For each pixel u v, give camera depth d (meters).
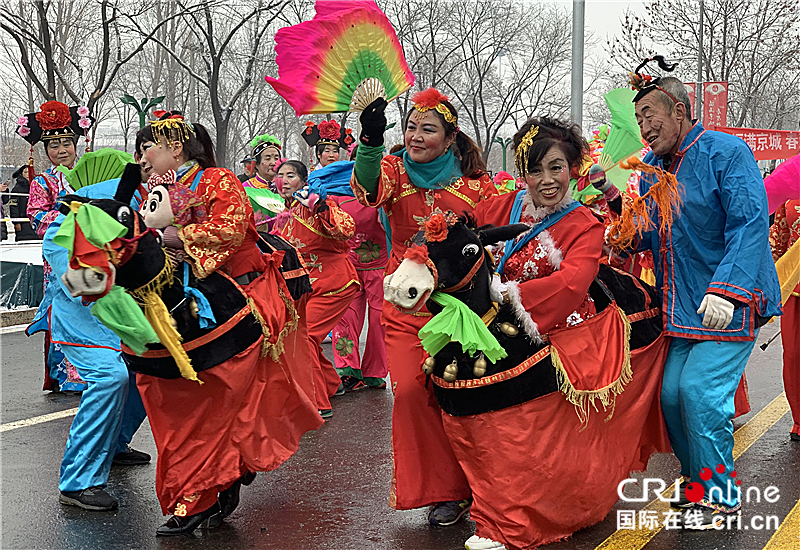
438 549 4.03
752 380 7.71
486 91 33.69
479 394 3.77
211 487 4.13
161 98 15.17
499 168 47.75
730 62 24.88
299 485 4.99
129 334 3.71
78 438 4.61
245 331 4.14
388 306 4.51
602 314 4.05
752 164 4.14
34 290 11.54
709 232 4.22
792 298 5.77
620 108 4.69
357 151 4.56
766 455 5.50
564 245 3.91
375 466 5.33
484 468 3.81
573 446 3.86
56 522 4.42
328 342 9.94
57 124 6.80
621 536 4.14
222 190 4.08
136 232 3.73
